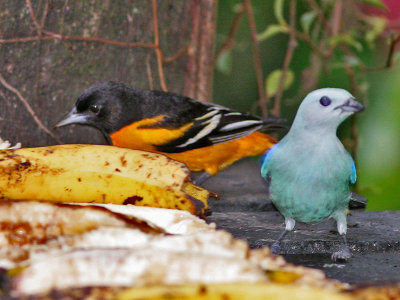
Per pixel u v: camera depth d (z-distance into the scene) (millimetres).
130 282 3709
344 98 6270
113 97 9406
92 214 4824
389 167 12547
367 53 14273
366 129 12758
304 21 12875
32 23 9773
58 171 6301
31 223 4789
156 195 6301
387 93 12828
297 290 3373
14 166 6219
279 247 6992
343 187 6613
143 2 10867
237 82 15641
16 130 9906
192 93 12023
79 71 10312
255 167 11477
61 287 3666
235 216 8305
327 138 6430
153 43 11117
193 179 10438
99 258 3805
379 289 3678
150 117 9539
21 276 3756
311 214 6848
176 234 4766
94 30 10344
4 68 9680
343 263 6598
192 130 9602
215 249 4066
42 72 9969
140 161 6395
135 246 4227
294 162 6535
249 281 3686
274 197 6922
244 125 9883
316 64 13625
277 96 13281
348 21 13898
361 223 7797
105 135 9695
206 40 11992
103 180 6332
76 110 9531
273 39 15484
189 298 3293
